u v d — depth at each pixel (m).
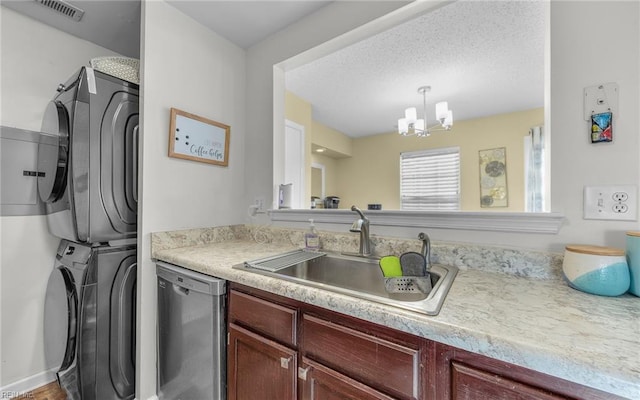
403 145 4.47
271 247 1.53
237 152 1.86
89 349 1.25
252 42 1.83
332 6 1.48
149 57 1.38
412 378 0.64
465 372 0.58
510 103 3.26
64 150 1.34
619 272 0.73
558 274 0.89
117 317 1.34
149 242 1.36
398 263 1.06
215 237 1.69
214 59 1.71
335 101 3.17
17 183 1.48
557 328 0.56
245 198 1.90
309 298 0.79
